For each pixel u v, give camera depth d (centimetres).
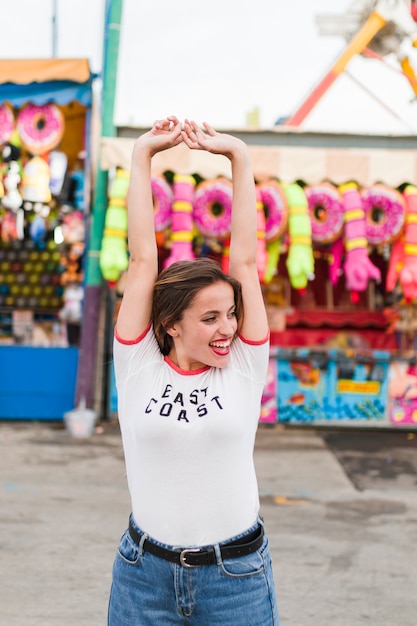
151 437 176
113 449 691
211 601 174
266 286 923
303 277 734
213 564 173
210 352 178
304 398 838
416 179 757
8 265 895
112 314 855
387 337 917
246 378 183
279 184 747
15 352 837
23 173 807
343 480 597
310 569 390
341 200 750
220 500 175
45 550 410
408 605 346
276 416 838
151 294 187
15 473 590
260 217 733
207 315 176
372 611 339
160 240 805
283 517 486
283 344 910
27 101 767
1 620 321
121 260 725
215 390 179
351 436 802
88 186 800
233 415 176
